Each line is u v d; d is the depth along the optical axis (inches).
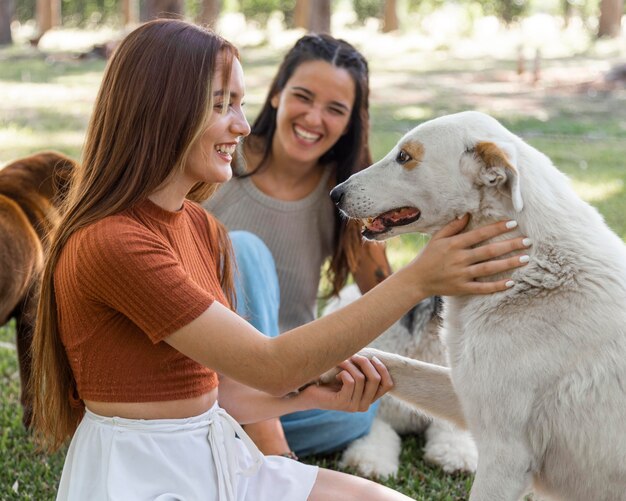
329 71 159.6
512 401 110.9
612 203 335.6
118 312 97.7
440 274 104.5
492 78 872.3
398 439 167.9
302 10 1304.1
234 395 121.6
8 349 212.4
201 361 97.2
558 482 115.3
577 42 1239.5
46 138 466.9
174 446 100.2
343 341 99.4
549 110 653.9
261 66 895.1
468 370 114.2
